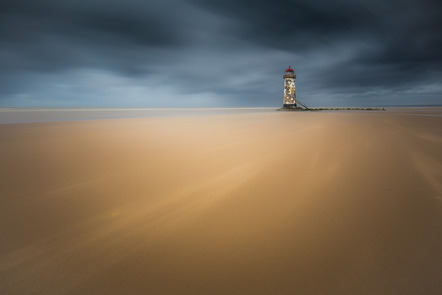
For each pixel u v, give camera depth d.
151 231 2.48
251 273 1.86
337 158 5.55
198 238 2.34
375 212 2.81
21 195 3.46
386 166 4.78
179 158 5.86
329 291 1.68
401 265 1.91
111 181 4.09
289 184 3.85
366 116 25.94
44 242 2.28
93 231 2.48
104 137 9.84
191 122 19.80
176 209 3.00
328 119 21.27
